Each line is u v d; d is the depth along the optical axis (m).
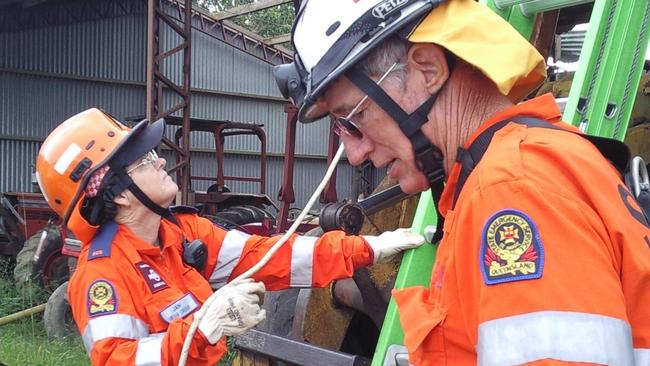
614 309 0.90
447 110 1.19
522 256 0.94
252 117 17.78
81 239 2.30
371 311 2.78
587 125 1.61
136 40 15.98
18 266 8.56
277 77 1.41
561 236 0.93
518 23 1.91
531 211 0.96
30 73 14.59
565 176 1.01
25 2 13.84
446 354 1.12
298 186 18.33
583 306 0.89
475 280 1.01
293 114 8.51
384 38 1.16
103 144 2.30
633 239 0.97
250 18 26.45
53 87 14.91
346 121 1.26
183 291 2.28
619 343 0.88
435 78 1.18
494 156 1.06
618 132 1.66
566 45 3.98
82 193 2.24
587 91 1.62
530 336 0.90
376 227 2.88
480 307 0.97
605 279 0.91
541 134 1.09
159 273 2.23
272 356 2.74
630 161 1.16
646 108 2.85
